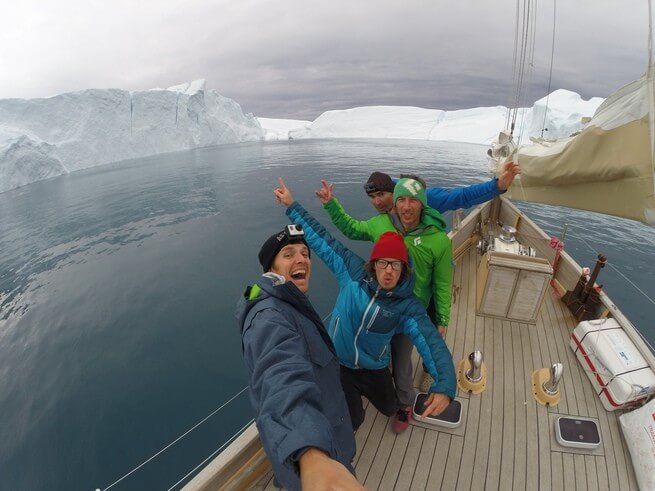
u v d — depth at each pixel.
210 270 14.27
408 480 2.73
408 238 2.79
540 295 4.32
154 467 5.94
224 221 21.52
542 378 3.57
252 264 14.66
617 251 14.27
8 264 16.97
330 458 0.93
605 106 2.42
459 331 4.41
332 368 1.59
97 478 5.89
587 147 2.34
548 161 2.70
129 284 13.45
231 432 6.48
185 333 9.92
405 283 2.09
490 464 2.85
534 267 4.20
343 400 1.67
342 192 27.72
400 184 2.66
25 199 31.64
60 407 7.61
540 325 4.52
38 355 9.66
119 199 29.42
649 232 16.66
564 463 2.88
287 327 1.34
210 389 7.64
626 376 3.23
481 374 3.71
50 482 5.94
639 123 2.07
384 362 2.45
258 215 22.53
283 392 1.09
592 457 2.92
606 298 4.34
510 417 3.26
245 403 7.16
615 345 3.54
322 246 2.60
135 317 11.05
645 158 2.03
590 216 19.48
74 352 9.59
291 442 0.94
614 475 2.79
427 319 2.10
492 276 4.36
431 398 1.75
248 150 63.66
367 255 14.73
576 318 4.61
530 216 19.75
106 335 10.21
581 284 4.66
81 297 12.80
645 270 12.53
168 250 16.94
